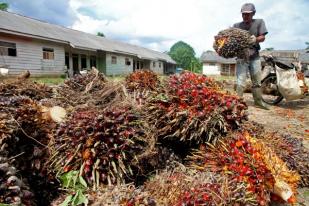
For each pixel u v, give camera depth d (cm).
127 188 183
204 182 187
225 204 172
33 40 1717
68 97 282
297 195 237
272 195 210
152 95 259
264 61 718
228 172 204
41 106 246
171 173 211
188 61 7288
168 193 184
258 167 201
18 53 1623
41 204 194
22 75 362
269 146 250
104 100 263
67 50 2123
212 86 267
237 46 528
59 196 192
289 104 723
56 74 1922
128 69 3006
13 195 150
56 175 198
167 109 244
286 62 682
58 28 2238
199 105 241
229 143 223
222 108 242
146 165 220
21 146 204
